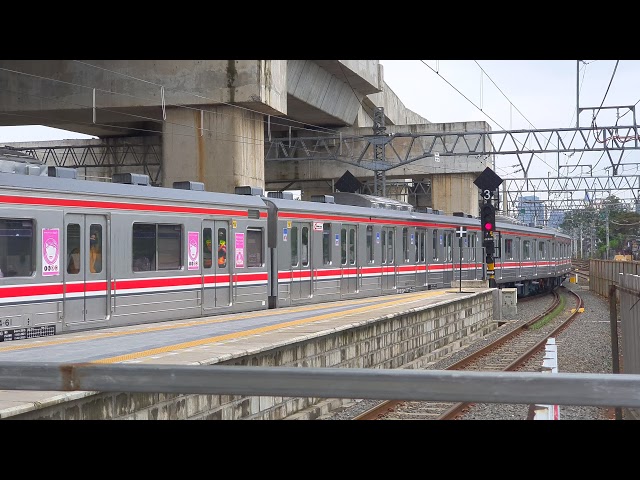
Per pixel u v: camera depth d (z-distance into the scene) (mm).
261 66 27953
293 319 14891
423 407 11609
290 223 20562
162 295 15586
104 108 28766
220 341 10664
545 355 18312
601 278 43375
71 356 9250
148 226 15289
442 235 31406
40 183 12805
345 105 45156
